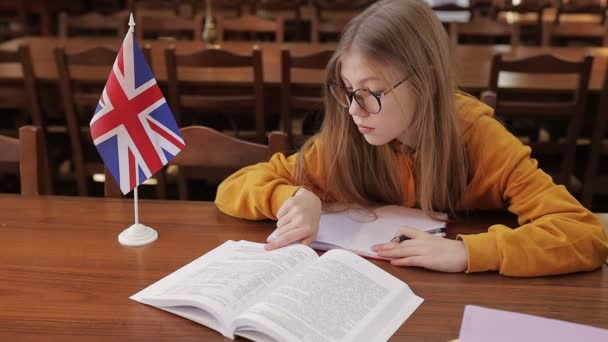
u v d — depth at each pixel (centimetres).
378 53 113
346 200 140
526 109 259
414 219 132
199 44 382
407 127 124
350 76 117
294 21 487
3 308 101
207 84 289
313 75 298
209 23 377
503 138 132
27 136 151
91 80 282
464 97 141
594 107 289
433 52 120
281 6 472
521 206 125
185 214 139
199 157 158
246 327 92
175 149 126
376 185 140
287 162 145
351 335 91
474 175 133
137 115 122
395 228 128
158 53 354
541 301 104
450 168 130
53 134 320
